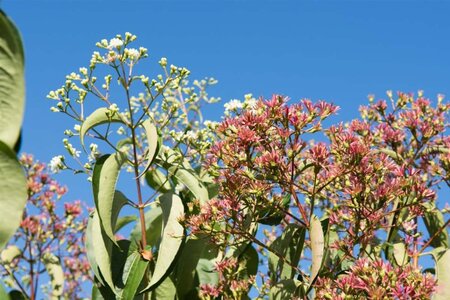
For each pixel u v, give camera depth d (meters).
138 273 0.73
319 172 0.72
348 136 0.71
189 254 0.80
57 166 0.76
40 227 1.02
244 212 0.77
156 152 0.75
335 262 0.79
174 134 0.81
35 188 1.05
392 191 0.71
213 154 0.73
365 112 0.96
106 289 0.76
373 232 0.74
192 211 0.77
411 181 0.73
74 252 1.12
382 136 0.88
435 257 0.72
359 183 0.71
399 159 0.85
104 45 0.75
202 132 0.83
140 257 0.74
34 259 1.02
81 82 0.75
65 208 1.06
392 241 0.81
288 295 0.73
